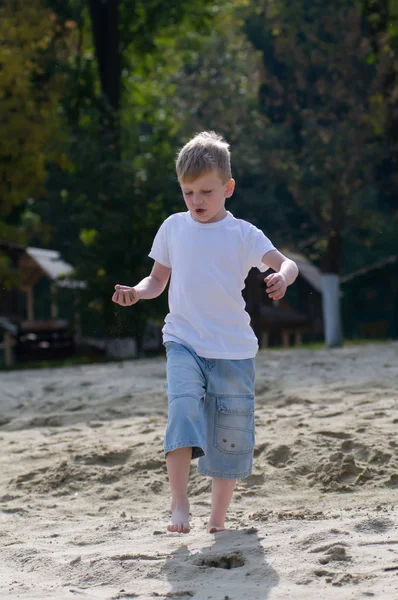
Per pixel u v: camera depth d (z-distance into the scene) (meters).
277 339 50.78
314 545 4.80
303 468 7.28
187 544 5.19
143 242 30.59
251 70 40.50
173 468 5.04
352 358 18.23
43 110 31.48
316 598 3.99
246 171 34.28
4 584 4.59
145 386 14.43
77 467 7.93
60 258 33.75
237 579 4.39
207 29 36.22
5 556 5.25
